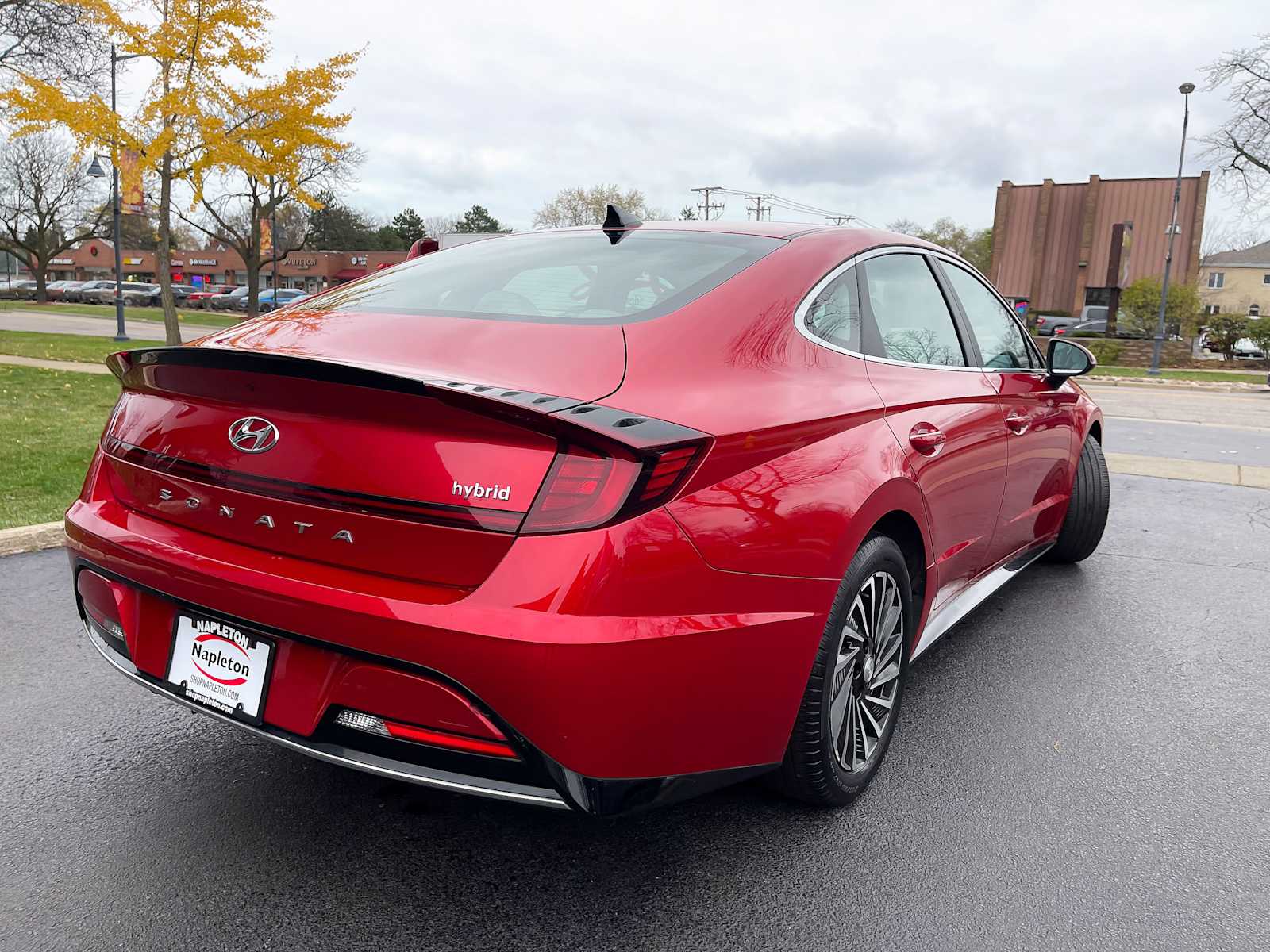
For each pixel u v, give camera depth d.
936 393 2.91
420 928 2.01
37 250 61.47
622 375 1.99
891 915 2.10
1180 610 4.35
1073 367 3.96
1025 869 2.29
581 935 2.00
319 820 2.42
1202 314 33.12
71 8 23.27
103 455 2.36
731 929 2.04
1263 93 35.00
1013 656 3.73
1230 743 3.01
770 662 2.07
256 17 16.22
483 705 1.78
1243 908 2.16
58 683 3.19
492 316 2.30
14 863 2.19
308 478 1.90
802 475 2.15
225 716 2.05
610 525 1.77
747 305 2.36
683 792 2.00
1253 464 8.81
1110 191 47.22
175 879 2.15
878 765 2.67
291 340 2.29
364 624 1.80
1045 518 4.24
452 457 1.79
